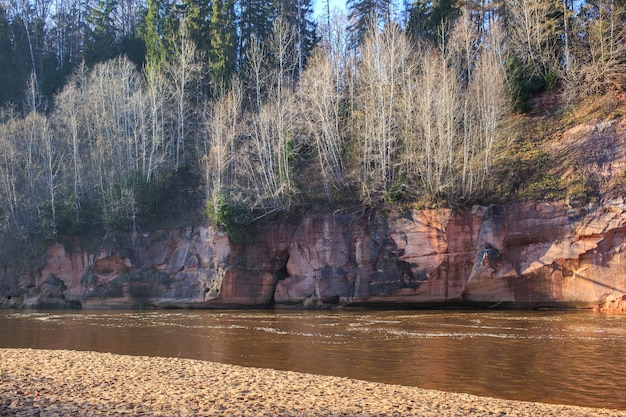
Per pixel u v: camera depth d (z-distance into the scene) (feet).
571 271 130.82
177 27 239.09
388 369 61.72
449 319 112.16
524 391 51.34
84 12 334.24
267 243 161.48
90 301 167.43
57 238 178.50
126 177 186.91
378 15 258.57
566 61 179.93
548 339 81.66
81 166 199.41
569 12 187.21
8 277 180.55
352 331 94.84
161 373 57.26
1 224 189.16
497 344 77.56
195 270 162.61
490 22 218.79
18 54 286.87
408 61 191.42
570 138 154.30
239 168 177.47
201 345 81.46
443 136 153.28
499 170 149.69
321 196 163.94
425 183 149.07
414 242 143.23
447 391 51.39
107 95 217.15
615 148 144.15
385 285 143.64
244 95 223.51
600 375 57.41
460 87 178.40
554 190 139.13
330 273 150.82
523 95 175.22
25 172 203.92
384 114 163.73
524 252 135.54
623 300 123.24
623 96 159.22
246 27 254.88
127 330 101.04
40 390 46.39
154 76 214.07
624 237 126.82
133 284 166.09
